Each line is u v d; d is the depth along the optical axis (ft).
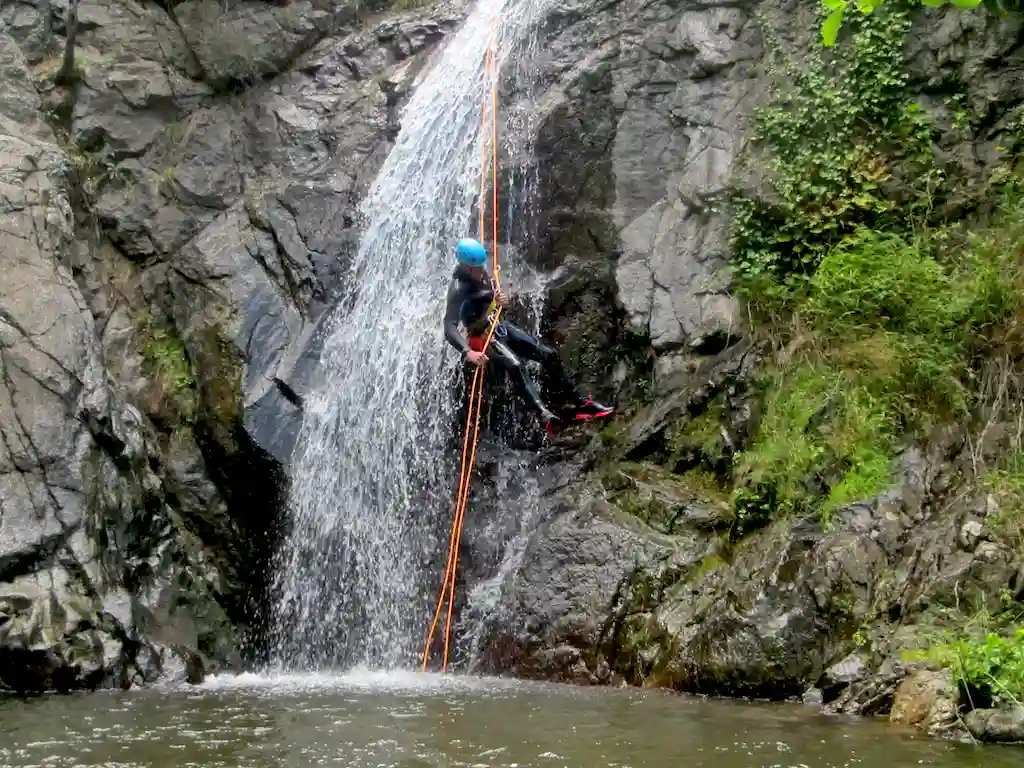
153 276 43.91
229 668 36.58
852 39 37.91
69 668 29.30
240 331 40.86
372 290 42.09
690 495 33.30
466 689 29.07
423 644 36.17
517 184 40.32
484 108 41.88
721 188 38.32
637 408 37.76
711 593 29.81
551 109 40.40
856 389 31.73
